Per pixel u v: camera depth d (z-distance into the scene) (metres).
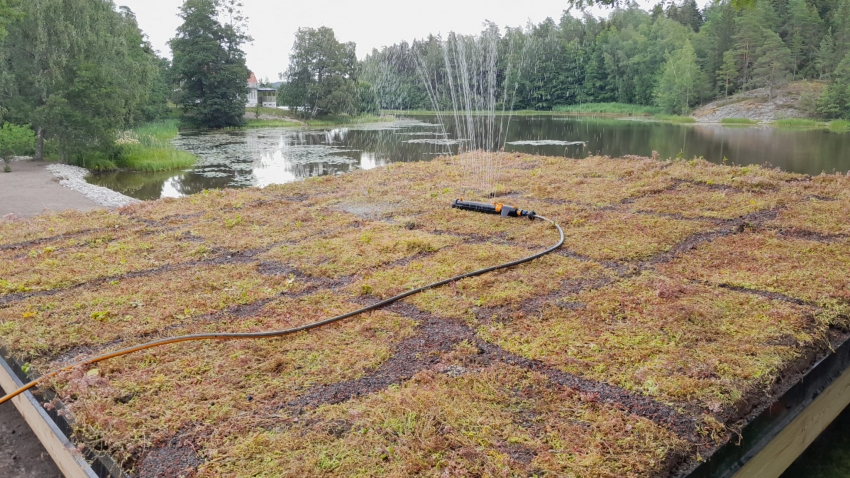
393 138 17.83
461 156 7.01
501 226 3.74
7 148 12.66
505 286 2.64
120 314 2.41
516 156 6.82
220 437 1.55
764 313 2.24
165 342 2.11
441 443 1.48
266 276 2.88
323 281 2.81
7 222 4.27
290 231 3.79
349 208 4.41
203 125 28.59
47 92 13.48
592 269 2.85
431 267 2.93
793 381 1.81
